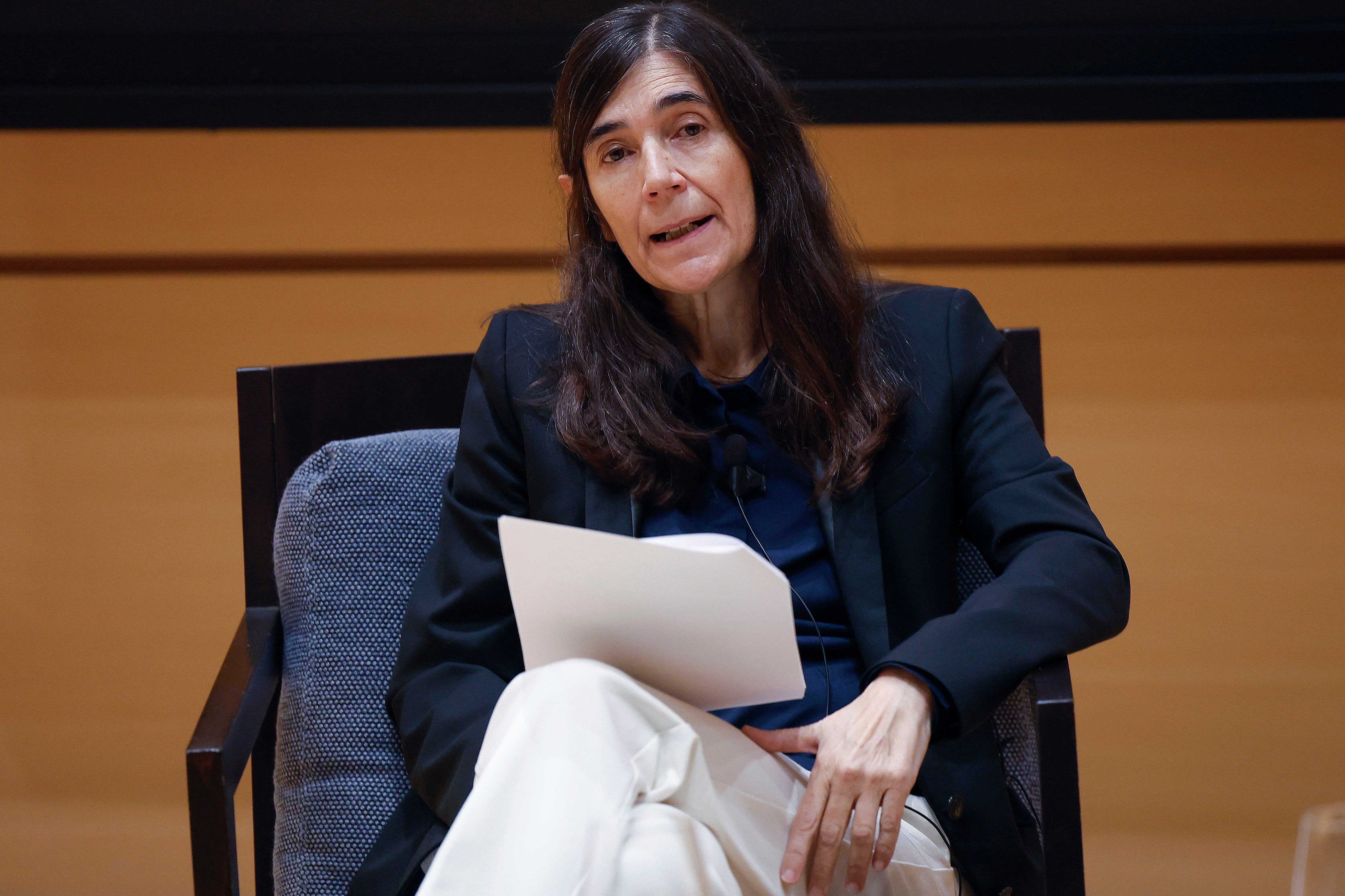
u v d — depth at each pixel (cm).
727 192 561
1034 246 1165
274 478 662
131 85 1127
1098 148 1150
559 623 464
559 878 404
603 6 1064
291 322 1225
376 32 1088
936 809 533
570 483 580
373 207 1205
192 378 1231
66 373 1239
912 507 560
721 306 592
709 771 455
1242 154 1141
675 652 462
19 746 1134
